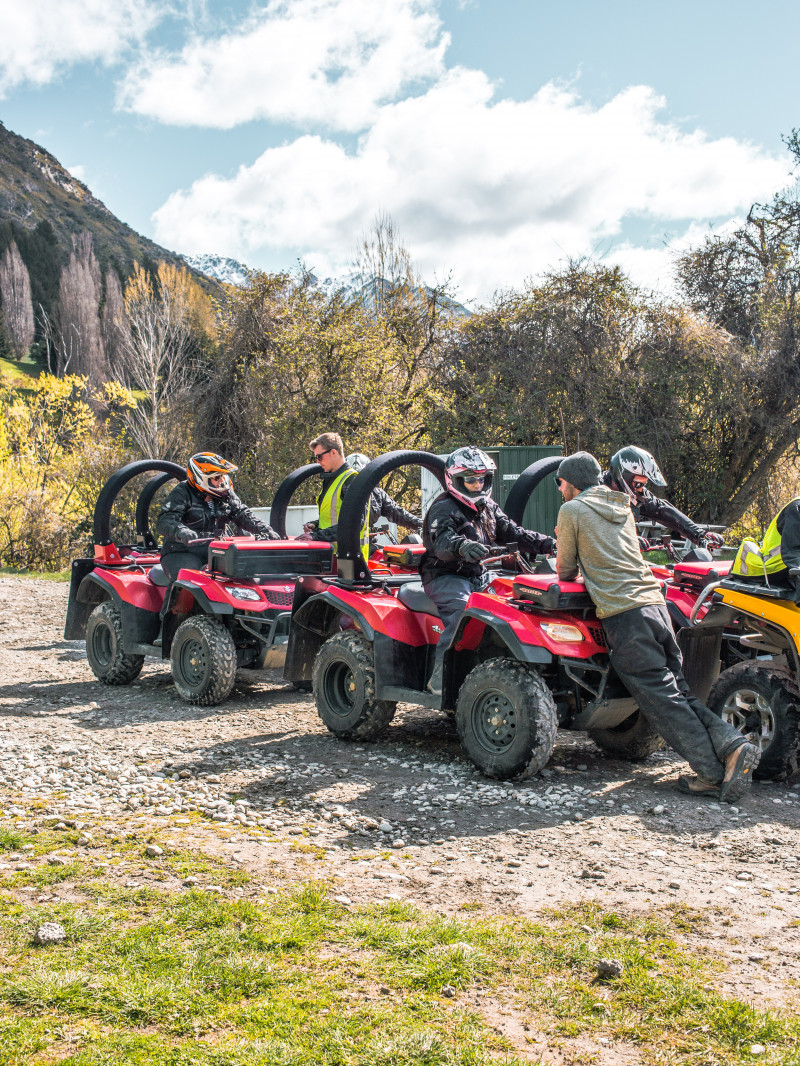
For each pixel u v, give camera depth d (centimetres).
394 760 550
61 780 507
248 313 1908
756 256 1683
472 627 537
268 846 400
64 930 302
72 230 13975
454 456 566
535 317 1647
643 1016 261
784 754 489
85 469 2298
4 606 1345
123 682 820
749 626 521
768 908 338
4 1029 244
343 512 603
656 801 471
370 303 1959
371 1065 234
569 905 339
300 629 657
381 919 319
